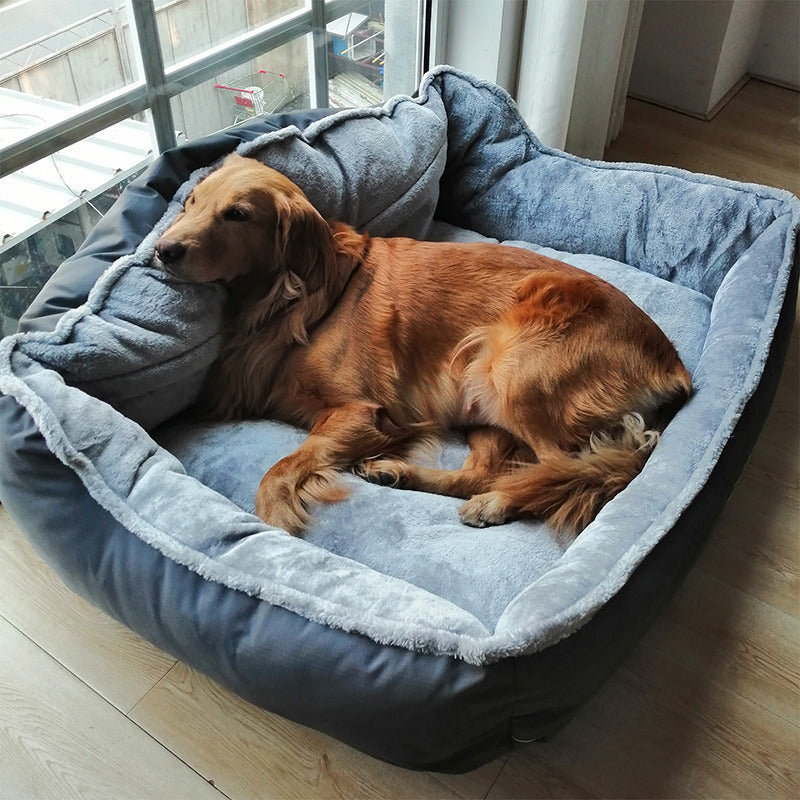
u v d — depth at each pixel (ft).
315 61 6.84
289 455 4.52
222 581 3.65
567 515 4.37
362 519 4.36
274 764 4.03
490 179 6.68
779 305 5.21
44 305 4.46
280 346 4.86
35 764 4.01
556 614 3.42
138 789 3.93
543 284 4.81
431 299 4.90
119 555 3.82
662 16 9.85
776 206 5.88
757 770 4.03
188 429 4.94
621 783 3.97
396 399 4.87
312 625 3.51
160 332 4.58
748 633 4.63
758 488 5.53
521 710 3.47
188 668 4.43
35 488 3.94
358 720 3.44
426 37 7.72
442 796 3.92
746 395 4.67
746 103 10.65
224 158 5.16
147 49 5.29
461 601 4.04
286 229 4.65
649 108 10.49
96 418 4.04
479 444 4.89
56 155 5.19
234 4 5.84
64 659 4.47
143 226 4.80
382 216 5.91
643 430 4.63
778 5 10.35
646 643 4.54
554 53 7.25
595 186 6.36
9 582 4.86
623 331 4.69
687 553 4.00
